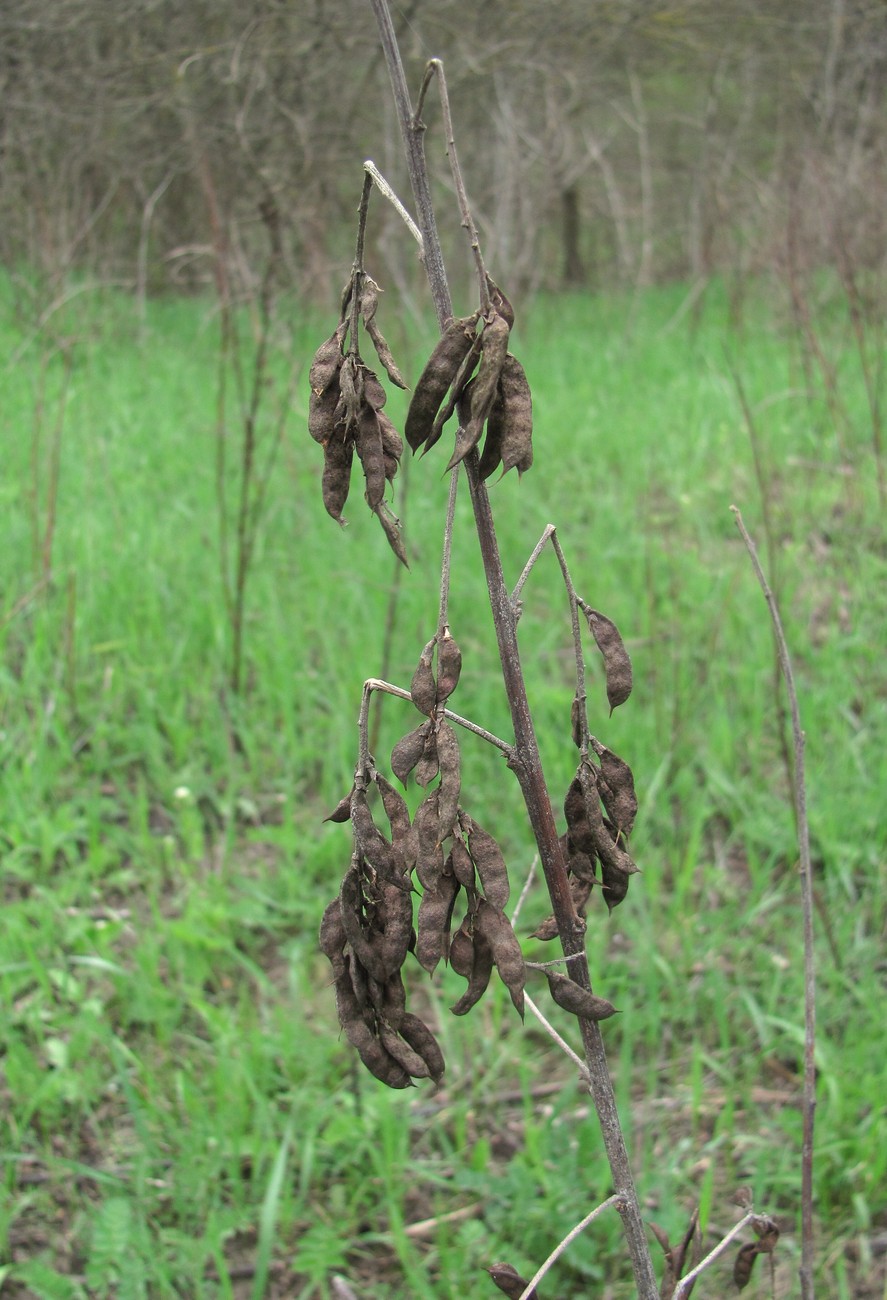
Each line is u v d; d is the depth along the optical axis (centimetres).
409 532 527
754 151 1309
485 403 117
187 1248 246
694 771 394
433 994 312
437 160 958
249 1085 273
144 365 773
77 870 340
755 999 309
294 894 337
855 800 363
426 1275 246
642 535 541
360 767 135
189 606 466
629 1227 153
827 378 631
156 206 905
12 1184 264
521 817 364
